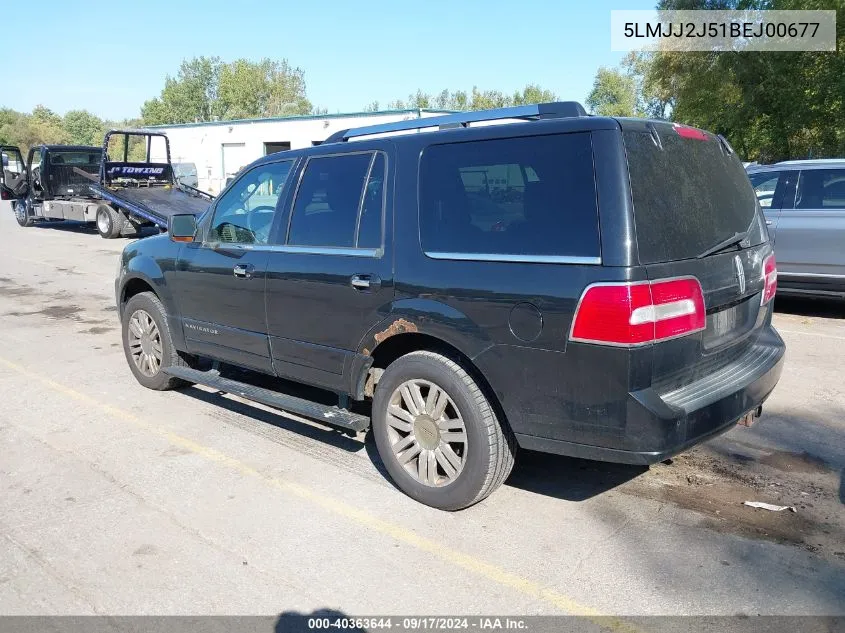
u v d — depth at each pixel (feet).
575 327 10.37
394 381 12.88
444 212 12.17
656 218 10.49
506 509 12.73
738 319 12.54
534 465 14.69
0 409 18.15
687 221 11.10
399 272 12.57
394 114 106.01
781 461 14.73
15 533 11.88
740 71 79.61
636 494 13.29
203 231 17.19
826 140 78.69
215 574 10.68
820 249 27.04
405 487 13.05
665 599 10.05
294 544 11.52
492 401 11.85
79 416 17.57
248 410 17.99
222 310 16.43
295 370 14.97
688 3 82.38
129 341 19.86
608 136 10.44
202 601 10.03
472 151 11.95
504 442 11.94
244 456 15.07
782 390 19.29
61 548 11.41
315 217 14.42
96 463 14.73
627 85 235.20
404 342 13.23
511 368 11.16
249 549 11.38
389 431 13.15
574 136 10.77
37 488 13.56
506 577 10.60
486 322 11.35
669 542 11.57
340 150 14.19
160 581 10.50
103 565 10.92
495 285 11.23
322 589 10.31
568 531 11.94
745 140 85.15
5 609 9.86
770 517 12.38
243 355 16.24
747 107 80.33
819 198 27.30
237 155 128.26
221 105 302.86
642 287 10.02
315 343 14.29
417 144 12.78
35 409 18.13
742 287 12.30
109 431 16.55
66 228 73.82
